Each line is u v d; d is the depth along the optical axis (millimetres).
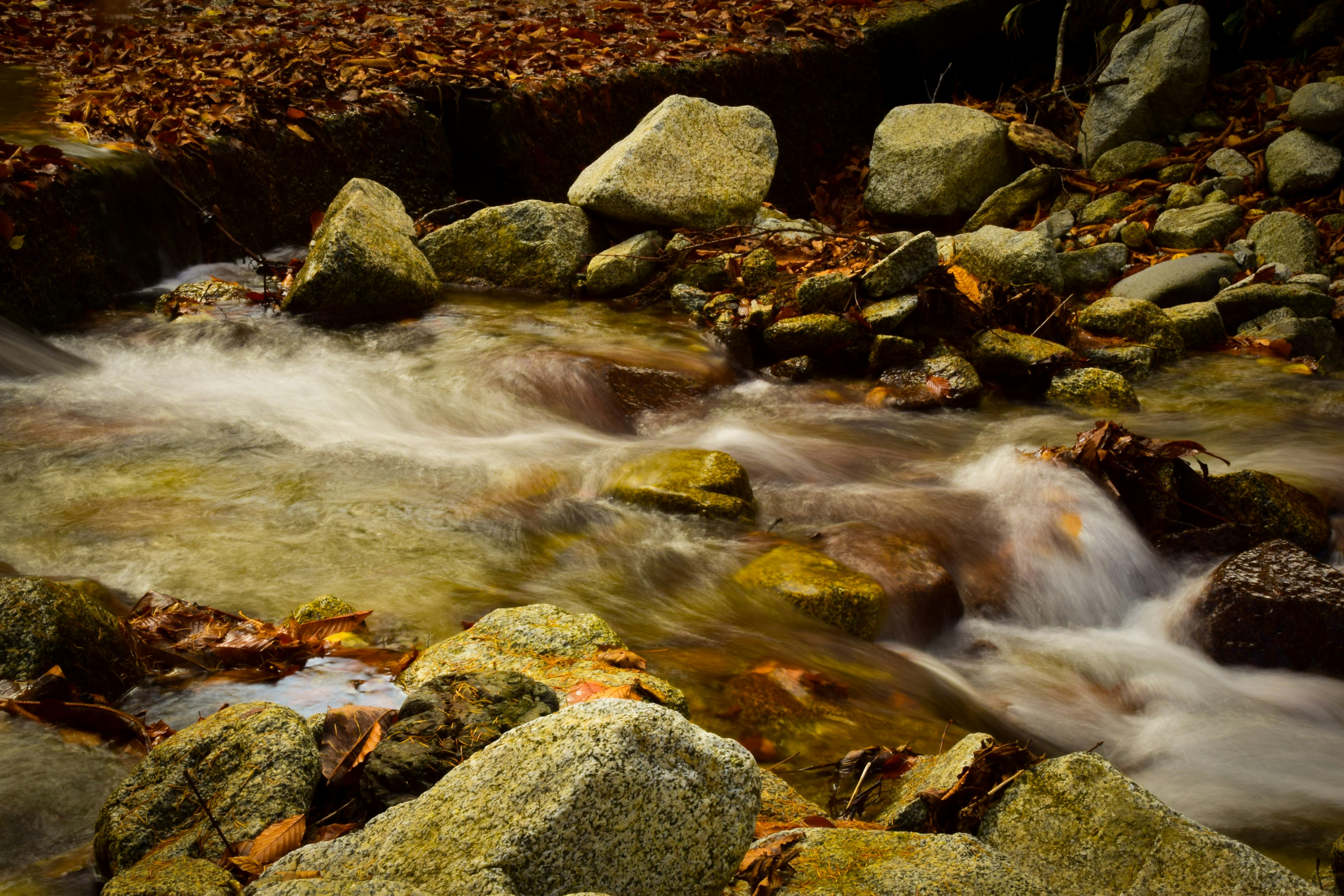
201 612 3254
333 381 5773
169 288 6805
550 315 6879
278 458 4762
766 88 10125
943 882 1969
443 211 8148
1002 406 6371
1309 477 5402
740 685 3232
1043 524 4793
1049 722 3697
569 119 8961
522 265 7359
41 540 3797
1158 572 4777
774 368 6531
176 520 4039
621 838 1747
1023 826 2365
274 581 3617
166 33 9133
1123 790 2340
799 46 10461
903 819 2441
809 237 7609
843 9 11234
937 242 7816
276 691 2891
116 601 3383
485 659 2971
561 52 9406
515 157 8648
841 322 6516
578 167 9047
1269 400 6473
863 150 10742
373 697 2855
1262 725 3750
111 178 6500
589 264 7359
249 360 5973
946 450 5707
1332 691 3986
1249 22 10344
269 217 7555
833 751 3002
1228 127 9523
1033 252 7156
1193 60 9438
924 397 6184
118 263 6543
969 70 11609
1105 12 10938
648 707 1850
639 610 3734
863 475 5371
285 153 7648
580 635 3090
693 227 7500
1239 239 8422
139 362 5832
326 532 4055
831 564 4117
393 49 8914
